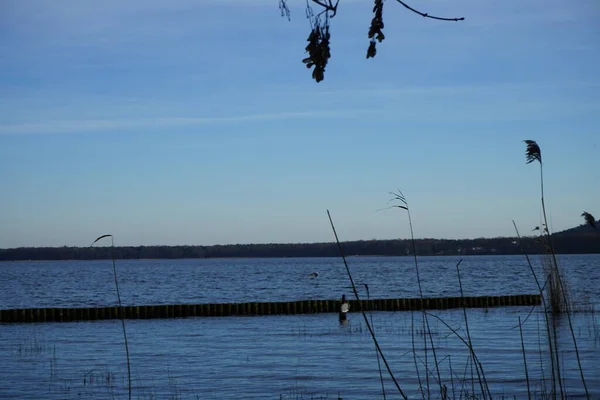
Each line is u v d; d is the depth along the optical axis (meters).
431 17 5.43
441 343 23.72
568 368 17.97
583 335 24.25
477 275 106.62
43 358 22.36
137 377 18.45
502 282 82.25
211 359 21.66
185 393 16.19
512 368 18.19
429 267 164.12
